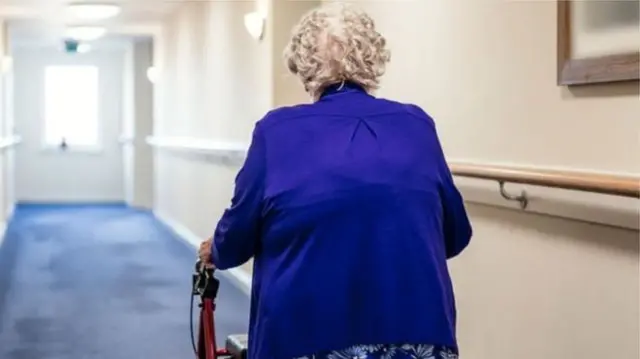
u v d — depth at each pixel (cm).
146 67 1090
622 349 222
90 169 1212
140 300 528
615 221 221
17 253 718
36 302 520
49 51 1188
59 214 1045
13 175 1073
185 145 785
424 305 155
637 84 213
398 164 160
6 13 784
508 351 281
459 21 307
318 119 163
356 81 169
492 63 285
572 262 244
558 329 251
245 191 164
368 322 154
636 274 216
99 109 1209
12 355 400
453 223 171
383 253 155
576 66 234
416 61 345
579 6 233
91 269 642
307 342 153
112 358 395
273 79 486
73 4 748
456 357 159
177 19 842
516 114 271
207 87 708
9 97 887
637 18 210
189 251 739
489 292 292
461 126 308
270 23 487
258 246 167
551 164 252
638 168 213
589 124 233
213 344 215
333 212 155
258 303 162
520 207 266
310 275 154
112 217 1014
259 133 165
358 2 407
